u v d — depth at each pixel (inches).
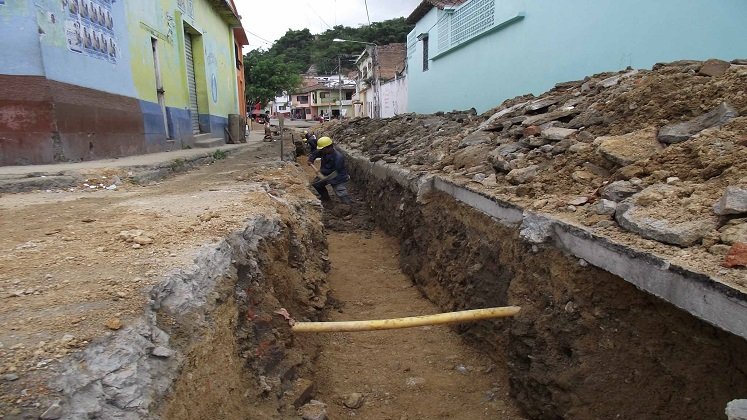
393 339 185.0
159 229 123.7
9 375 58.2
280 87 1435.8
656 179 130.7
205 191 192.9
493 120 276.2
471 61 430.3
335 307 205.8
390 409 142.1
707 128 139.6
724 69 163.0
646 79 187.6
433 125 398.9
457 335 184.7
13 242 111.7
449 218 212.2
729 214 99.3
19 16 216.1
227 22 659.4
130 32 315.9
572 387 115.0
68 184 198.8
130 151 313.0
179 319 85.0
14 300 78.6
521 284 143.5
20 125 224.1
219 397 86.3
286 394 118.3
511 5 343.9
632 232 111.3
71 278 88.3
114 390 62.8
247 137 768.9
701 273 83.6
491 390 148.9
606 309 113.3
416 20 623.2
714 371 88.9
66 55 240.5
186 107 445.1
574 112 213.5
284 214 178.2
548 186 161.3
